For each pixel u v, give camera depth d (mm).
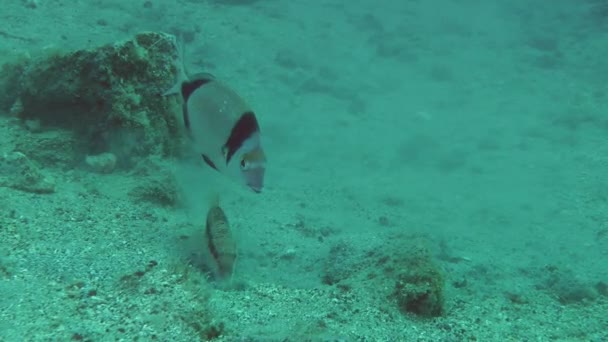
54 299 1384
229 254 1607
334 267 1824
